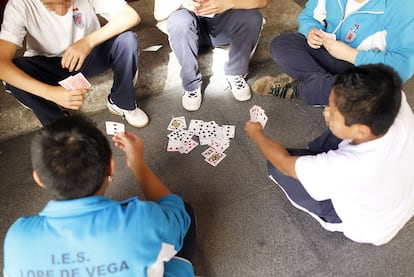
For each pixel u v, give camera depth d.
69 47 2.26
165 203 1.58
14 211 2.30
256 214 2.22
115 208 1.25
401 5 2.03
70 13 2.25
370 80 1.38
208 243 2.10
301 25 2.55
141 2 3.44
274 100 2.91
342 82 1.44
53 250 1.20
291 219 2.19
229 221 2.20
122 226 1.21
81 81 2.26
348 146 1.54
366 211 1.70
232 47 2.70
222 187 2.37
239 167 2.47
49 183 1.24
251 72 3.17
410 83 2.97
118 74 2.47
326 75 2.45
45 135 1.25
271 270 1.98
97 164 1.26
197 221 2.20
